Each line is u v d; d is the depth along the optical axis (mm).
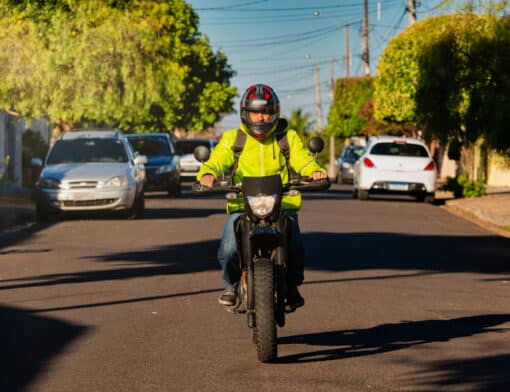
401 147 48781
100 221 35188
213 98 101938
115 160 37000
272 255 12406
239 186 12625
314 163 12797
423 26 64062
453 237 30609
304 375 11812
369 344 13711
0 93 50844
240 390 11086
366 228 32938
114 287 19016
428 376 11797
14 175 64438
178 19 93312
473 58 39156
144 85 53875
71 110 52562
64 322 15328
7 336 14211
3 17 53094
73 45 51906
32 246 26641
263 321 12023
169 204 45750
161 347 13430
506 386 11305
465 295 18500
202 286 19125
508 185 67125
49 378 11688
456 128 43844
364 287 19297
